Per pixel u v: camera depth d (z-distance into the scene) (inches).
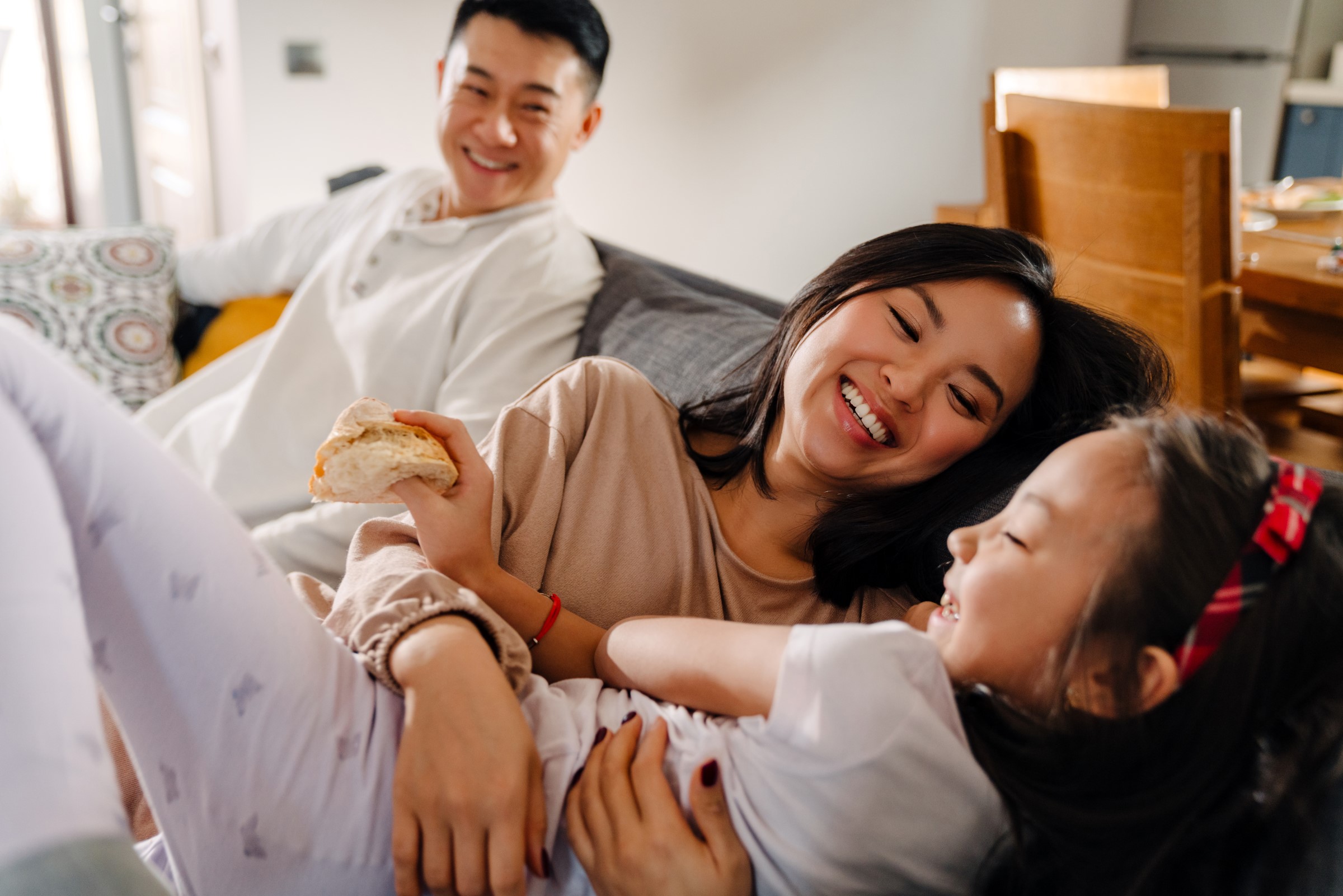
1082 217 70.2
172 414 68.4
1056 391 38.6
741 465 41.4
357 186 78.7
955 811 26.5
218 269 80.0
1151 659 25.0
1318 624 25.1
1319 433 85.6
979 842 27.3
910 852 26.6
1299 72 161.2
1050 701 26.0
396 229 65.6
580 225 137.9
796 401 38.1
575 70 64.5
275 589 28.8
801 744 26.3
